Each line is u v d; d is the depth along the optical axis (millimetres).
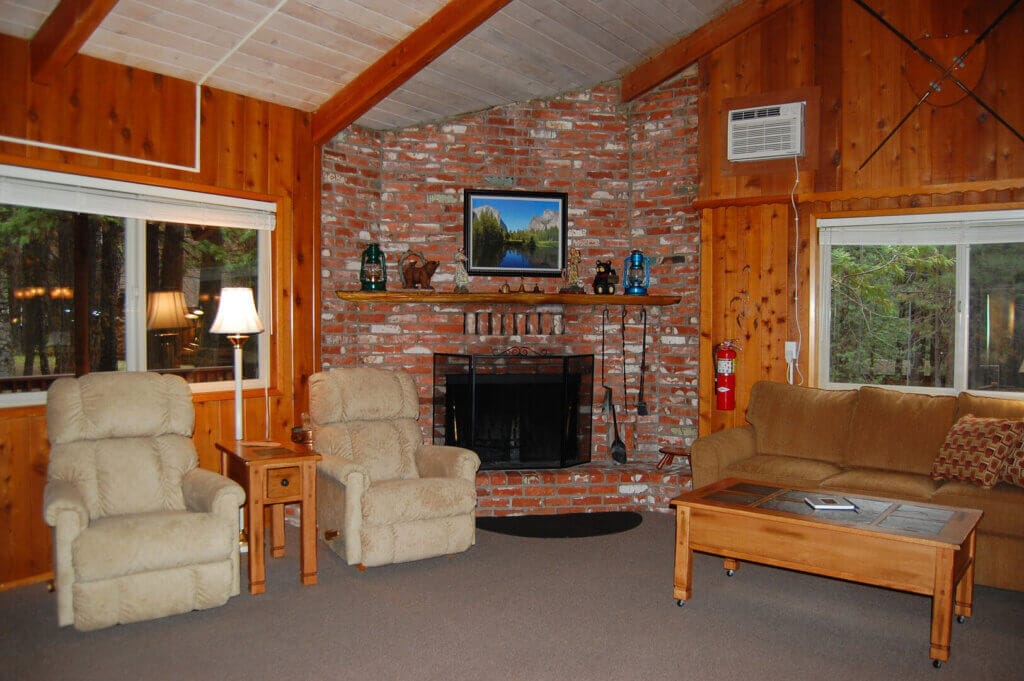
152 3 3482
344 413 4133
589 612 3270
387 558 3672
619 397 5406
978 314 4488
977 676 2709
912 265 4684
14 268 3648
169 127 4090
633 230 5445
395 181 5180
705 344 5117
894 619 3238
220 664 2750
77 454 3354
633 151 5445
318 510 4031
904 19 4508
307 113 4746
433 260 5145
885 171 4574
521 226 5312
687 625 3145
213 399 4297
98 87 3805
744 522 3184
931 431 4086
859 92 4641
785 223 4879
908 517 3074
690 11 4754
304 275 4758
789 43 4832
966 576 3182
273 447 3783
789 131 4812
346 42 4102
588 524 4660
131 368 4070
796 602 3426
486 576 3719
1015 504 3445
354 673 2686
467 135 5262
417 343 5168
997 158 4301
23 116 3551
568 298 5000
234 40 3879
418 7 3914
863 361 4848
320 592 3492
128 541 3000
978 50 4324
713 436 4398
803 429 4477
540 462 5062
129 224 4055
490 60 4668
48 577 3674
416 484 3822
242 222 4461
